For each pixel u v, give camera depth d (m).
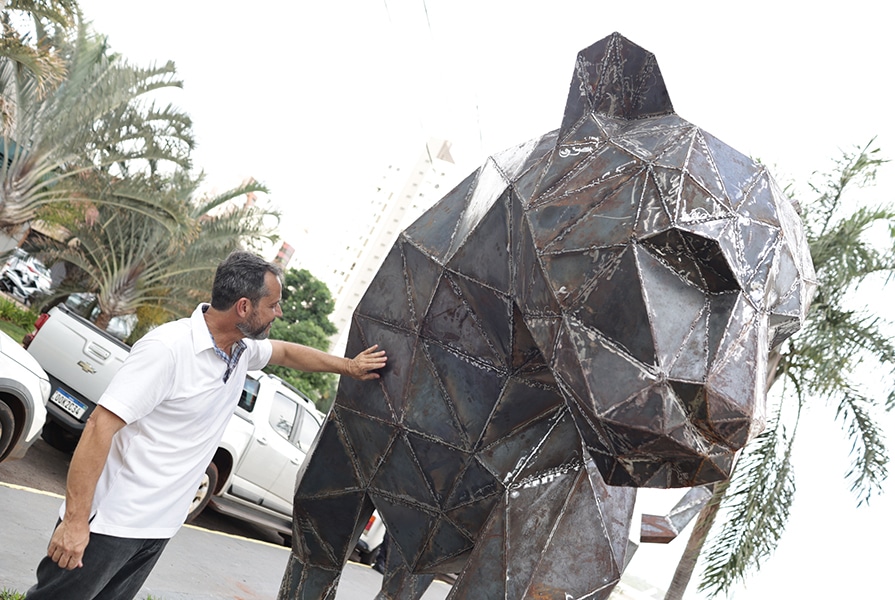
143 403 2.04
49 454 6.51
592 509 1.93
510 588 1.87
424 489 2.22
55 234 15.79
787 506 7.14
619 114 1.91
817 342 7.30
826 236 7.49
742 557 6.93
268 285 2.18
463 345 2.12
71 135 12.73
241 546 6.43
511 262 1.92
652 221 1.54
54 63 10.91
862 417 7.24
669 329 1.47
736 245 1.53
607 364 1.50
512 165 2.06
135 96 12.76
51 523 4.53
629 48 1.88
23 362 4.57
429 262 2.18
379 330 2.31
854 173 7.70
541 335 1.67
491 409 2.08
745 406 1.42
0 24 10.88
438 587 10.69
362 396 2.30
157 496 2.14
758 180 1.71
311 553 2.52
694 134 1.71
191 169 13.94
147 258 14.98
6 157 12.89
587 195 1.69
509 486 2.02
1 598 3.03
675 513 3.38
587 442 1.61
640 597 7.74
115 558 2.10
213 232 14.92
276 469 6.80
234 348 2.29
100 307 15.38
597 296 1.56
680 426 1.43
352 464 2.37
